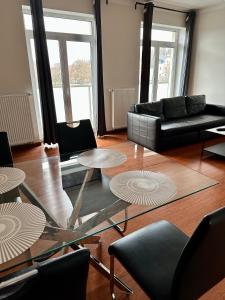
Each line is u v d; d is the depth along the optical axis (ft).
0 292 1.75
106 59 14.32
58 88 13.74
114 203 4.39
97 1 12.48
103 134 15.06
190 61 17.87
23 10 11.35
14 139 12.23
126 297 4.41
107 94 15.10
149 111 13.04
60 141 6.72
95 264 4.80
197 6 15.83
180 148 12.62
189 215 6.81
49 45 12.69
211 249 2.55
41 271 1.75
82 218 4.21
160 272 3.32
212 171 9.72
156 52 17.06
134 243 3.81
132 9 14.24
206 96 17.52
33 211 3.60
